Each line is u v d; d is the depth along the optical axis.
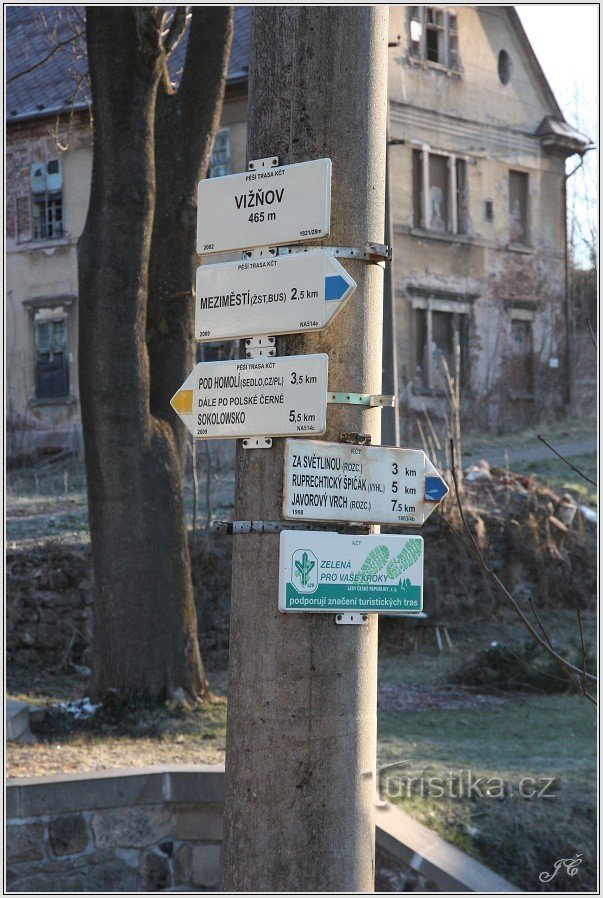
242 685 2.62
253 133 2.79
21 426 22.44
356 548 2.68
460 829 6.07
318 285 2.64
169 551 8.93
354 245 2.69
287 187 2.72
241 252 2.79
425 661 11.45
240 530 2.66
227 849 2.60
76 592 11.82
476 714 9.16
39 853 6.04
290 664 2.58
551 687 10.13
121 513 8.82
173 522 8.99
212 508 13.53
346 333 2.68
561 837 6.14
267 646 2.59
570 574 13.12
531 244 24.69
